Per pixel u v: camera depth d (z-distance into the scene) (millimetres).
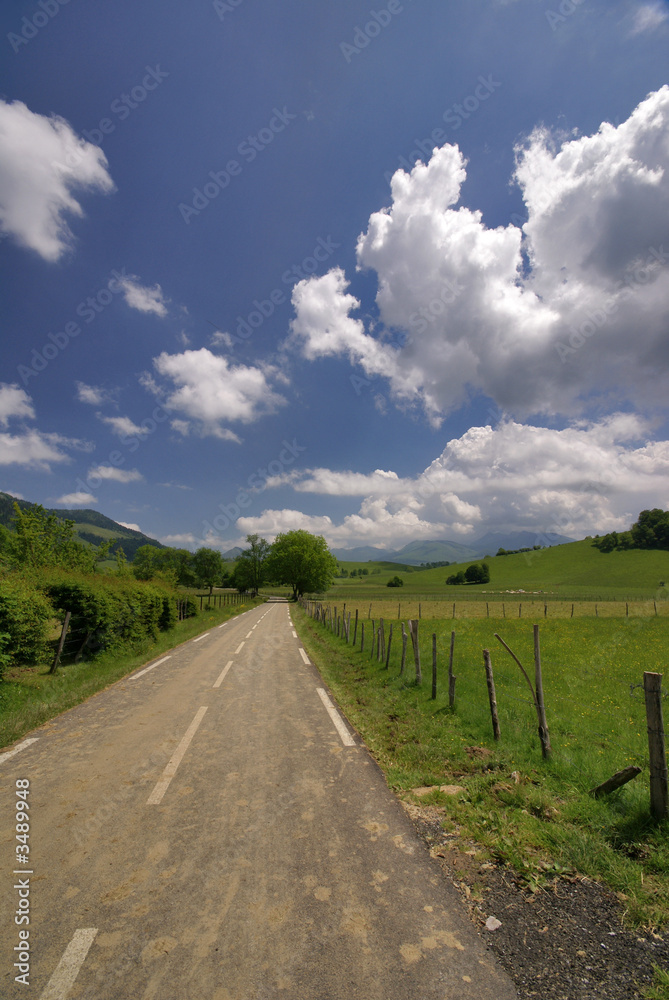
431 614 36344
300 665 13469
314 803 4801
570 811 4602
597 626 23953
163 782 5258
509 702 8703
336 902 3256
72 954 2738
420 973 2629
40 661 11133
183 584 87062
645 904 3271
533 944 2891
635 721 7938
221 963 2686
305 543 78562
